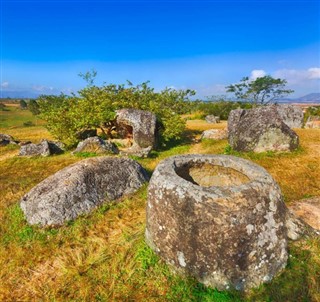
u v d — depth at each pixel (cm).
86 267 407
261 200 358
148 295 355
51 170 928
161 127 1372
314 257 399
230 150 1091
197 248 354
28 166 998
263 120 1038
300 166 855
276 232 370
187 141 1481
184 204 358
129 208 593
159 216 391
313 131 1452
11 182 781
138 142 1241
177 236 369
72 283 382
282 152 995
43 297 363
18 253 447
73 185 568
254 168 442
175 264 379
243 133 1058
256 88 4469
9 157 1198
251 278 351
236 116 1245
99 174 620
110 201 609
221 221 339
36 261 430
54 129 1366
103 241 472
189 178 518
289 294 346
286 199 626
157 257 403
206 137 1471
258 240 351
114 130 1576
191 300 343
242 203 345
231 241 341
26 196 595
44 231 505
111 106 1429
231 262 345
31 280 393
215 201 344
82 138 1429
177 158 486
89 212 563
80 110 1364
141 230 481
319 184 719
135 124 1260
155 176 416
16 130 2766
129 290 363
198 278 361
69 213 538
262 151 1011
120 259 414
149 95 1820
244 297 343
